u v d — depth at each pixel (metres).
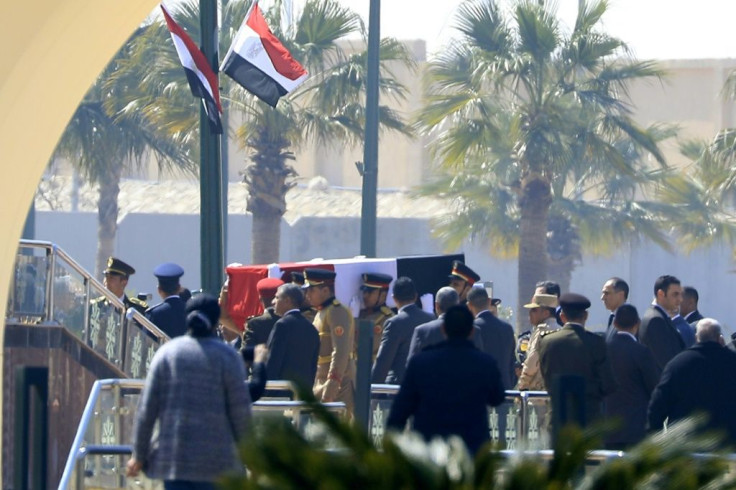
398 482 7.25
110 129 85.94
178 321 38.03
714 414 23.81
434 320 29.05
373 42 57.28
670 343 30.41
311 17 75.38
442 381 18.39
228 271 38.53
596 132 80.88
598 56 78.94
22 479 17.31
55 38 22.08
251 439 7.49
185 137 74.69
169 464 18.42
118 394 24.67
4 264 24.55
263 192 78.69
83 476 21.19
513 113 81.25
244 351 21.36
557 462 7.51
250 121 78.62
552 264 104.75
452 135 76.62
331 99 74.81
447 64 78.88
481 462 7.38
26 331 35.66
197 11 74.50
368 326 21.27
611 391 25.64
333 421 7.58
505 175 98.25
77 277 37.31
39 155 24.06
